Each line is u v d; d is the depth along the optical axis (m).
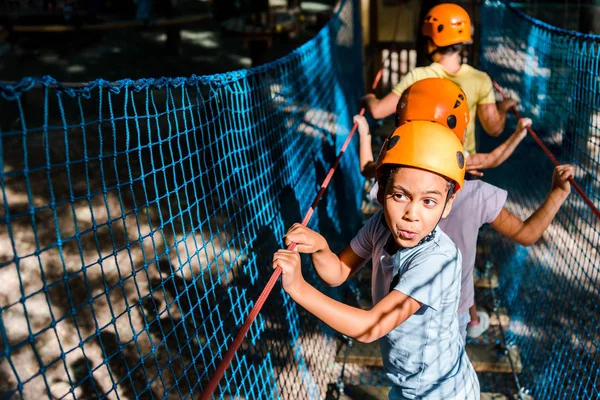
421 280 1.91
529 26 6.46
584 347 4.19
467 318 3.18
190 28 14.13
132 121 7.98
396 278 2.02
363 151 3.35
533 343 4.66
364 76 8.32
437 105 2.38
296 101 5.53
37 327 5.55
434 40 3.82
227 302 5.39
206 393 1.49
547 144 6.58
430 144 1.82
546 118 6.51
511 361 4.50
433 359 2.14
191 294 5.70
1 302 5.79
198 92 2.75
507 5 7.00
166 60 11.99
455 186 1.91
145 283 5.90
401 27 8.95
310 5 15.27
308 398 4.12
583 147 6.34
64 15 8.80
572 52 4.84
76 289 5.93
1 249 6.41
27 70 11.05
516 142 3.71
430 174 1.81
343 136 6.22
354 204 6.09
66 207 6.94
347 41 7.30
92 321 5.55
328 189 5.25
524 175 6.40
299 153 4.72
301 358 4.18
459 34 3.80
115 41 12.85
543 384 4.29
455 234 3.04
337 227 5.36
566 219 6.40
